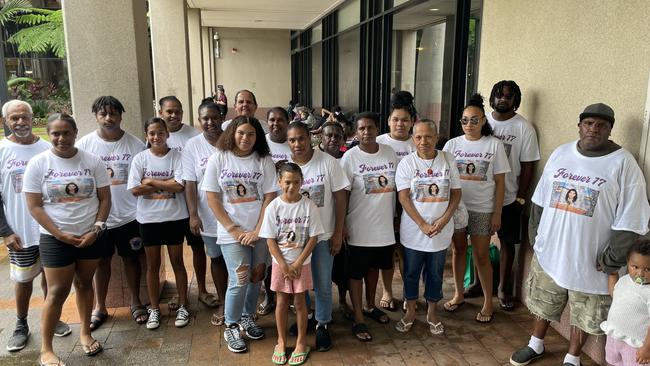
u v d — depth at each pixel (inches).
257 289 125.0
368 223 119.1
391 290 141.5
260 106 718.5
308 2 395.2
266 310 138.2
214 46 680.4
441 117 203.6
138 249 132.0
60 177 104.9
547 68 129.2
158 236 126.4
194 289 154.6
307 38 589.3
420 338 125.3
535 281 111.3
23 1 464.4
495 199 127.8
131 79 137.3
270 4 411.8
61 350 118.6
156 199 125.1
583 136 98.7
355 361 114.7
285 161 118.8
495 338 125.3
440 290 125.7
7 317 136.6
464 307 143.0
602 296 100.3
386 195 119.3
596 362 113.0
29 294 121.8
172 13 300.8
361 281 124.3
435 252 120.0
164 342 122.7
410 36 237.0
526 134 131.6
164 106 135.1
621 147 98.8
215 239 124.5
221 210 112.4
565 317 124.2
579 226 99.9
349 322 134.3
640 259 85.4
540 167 134.0
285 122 127.0
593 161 98.4
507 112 133.5
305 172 113.3
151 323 128.8
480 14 168.7
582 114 98.0
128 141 129.7
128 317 136.2
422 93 227.1
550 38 127.6
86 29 132.8
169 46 303.3
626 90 103.7
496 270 150.6
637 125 101.4
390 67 266.4
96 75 135.3
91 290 116.6
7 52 452.8
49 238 105.6
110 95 136.9
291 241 108.2
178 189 125.1
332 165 113.7
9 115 115.5
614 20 106.2
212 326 131.0
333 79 426.9
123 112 131.7
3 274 168.2
